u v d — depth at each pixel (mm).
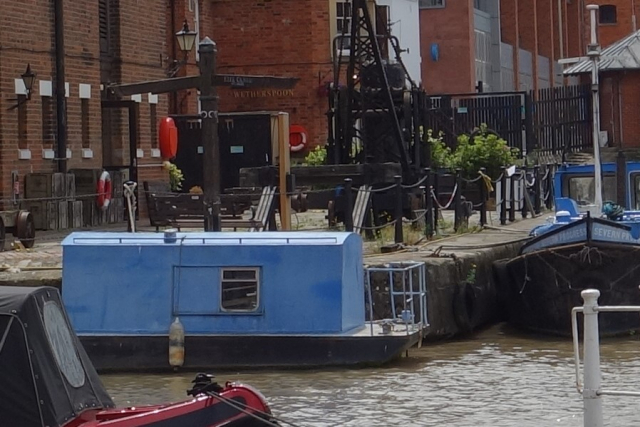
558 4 96562
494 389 24031
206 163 29953
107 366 26625
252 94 60094
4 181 38188
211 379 18547
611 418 21453
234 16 60250
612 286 30469
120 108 45312
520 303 31797
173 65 53969
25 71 39188
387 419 21594
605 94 70125
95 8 43594
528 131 62625
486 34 79188
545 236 31203
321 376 25453
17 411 16484
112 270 26891
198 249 26703
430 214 36906
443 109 60125
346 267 26578
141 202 45062
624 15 105625
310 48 59781
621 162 36844
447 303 30641
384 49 47281
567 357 27734
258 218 34406
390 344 26219
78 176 41406
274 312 26391
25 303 16750
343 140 41906
